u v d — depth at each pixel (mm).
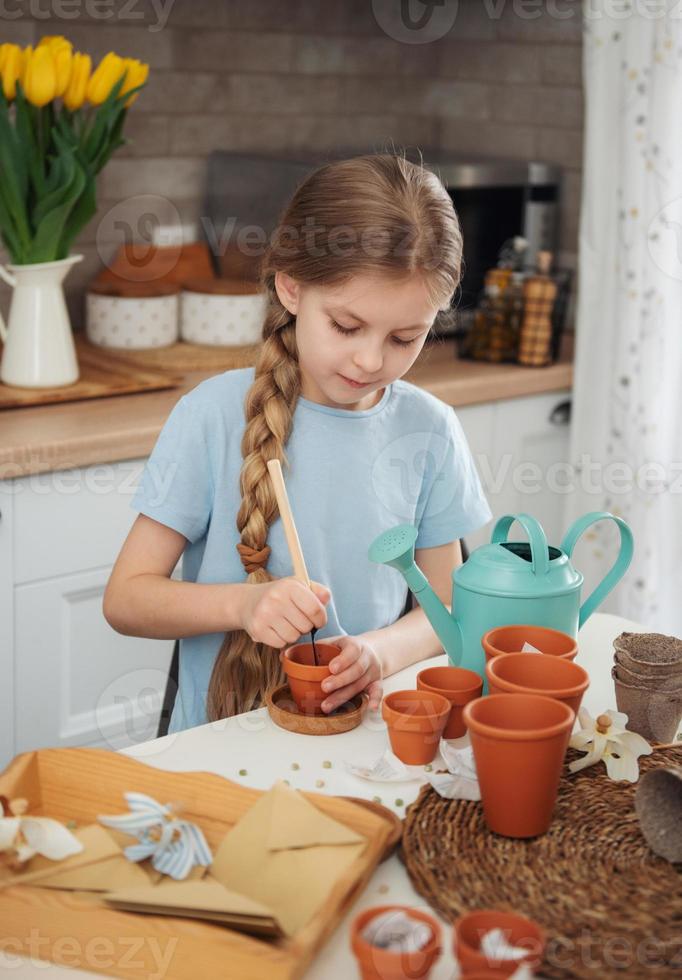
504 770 904
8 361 2176
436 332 2715
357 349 1215
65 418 2051
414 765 1051
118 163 2596
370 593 1448
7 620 1961
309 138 2896
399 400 1471
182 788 950
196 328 2555
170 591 1292
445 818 953
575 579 1163
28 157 2096
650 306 2363
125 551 1391
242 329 2533
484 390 2449
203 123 2703
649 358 2385
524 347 2568
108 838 871
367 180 1219
